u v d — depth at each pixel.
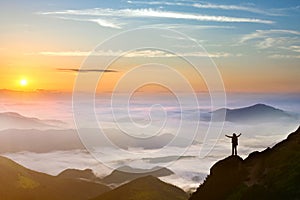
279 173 55.47
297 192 49.03
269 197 50.66
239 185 58.28
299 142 61.28
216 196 60.41
